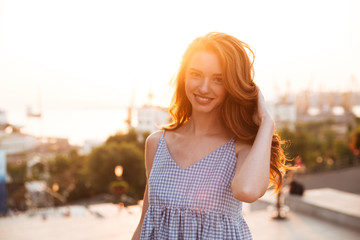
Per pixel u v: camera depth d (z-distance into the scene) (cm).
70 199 3091
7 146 4906
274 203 811
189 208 110
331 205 703
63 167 3803
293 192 791
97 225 739
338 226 662
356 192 1587
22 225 768
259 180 98
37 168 3847
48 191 2850
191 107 131
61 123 13312
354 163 2262
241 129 113
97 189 2928
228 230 109
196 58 111
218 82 111
